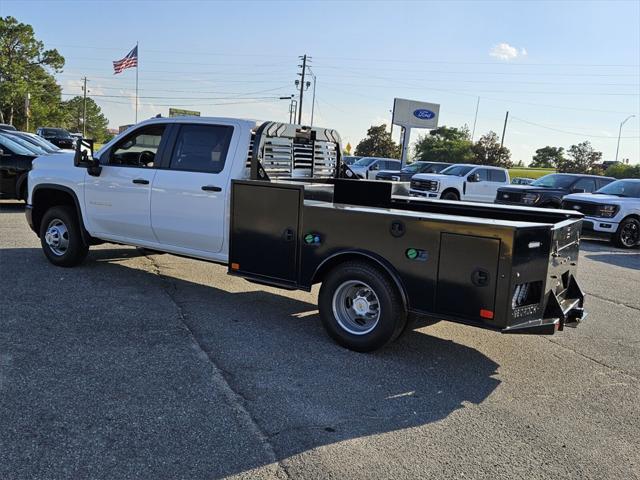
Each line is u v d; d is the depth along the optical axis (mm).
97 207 7078
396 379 4629
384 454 3447
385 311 4883
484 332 6074
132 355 4734
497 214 5969
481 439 3709
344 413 3959
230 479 3100
